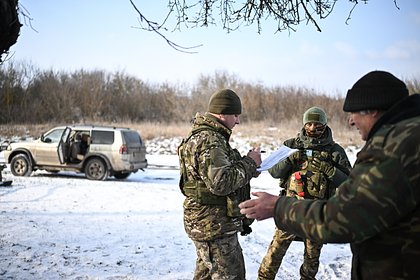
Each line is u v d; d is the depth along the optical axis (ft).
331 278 16.94
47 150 48.11
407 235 5.77
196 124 11.39
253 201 6.93
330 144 14.76
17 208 28.53
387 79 6.32
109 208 29.68
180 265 17.99
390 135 5.79
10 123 111.34
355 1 12.56
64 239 21.15
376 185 5.63
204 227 10.97
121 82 136.98
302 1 12.83
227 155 10.92
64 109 122.01
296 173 14.55
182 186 11.46
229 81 132.05
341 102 115.96
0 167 38.45
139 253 19.44
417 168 5.54
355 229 5.73
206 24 13.14
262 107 122.31
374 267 6.11
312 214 6.15
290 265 18.44
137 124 113.50
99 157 47.24
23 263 17.30
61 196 34.01
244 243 22.09
